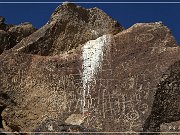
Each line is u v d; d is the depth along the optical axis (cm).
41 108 1503
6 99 1532
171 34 1535
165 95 1422
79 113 1465
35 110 1505
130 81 1466
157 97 1416
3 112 1522
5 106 1526
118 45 1554
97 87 1493
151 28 1557
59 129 1353
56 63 1568
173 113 1413
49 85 1535
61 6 1745
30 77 1559
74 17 1731
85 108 1469
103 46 1564
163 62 1466
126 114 1416
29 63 1585
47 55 1655
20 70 1573
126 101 1437
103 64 1529
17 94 1537
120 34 1574
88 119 1437
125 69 1496
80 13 1761
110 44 1562
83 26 1725
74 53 1587
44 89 1532
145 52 1510
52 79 1543
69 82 1527
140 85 1448
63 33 1695
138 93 1437
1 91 1540
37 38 1672
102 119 1426
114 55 1538
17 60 1592
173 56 1470
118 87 1471
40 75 1556
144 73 1464
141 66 1483
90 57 1555
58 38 1684
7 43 1820
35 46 1653
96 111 1450
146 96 1424
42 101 1513
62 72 1548
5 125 1522
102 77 1506
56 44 1675
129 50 1531
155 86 1426
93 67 1533
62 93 1514
